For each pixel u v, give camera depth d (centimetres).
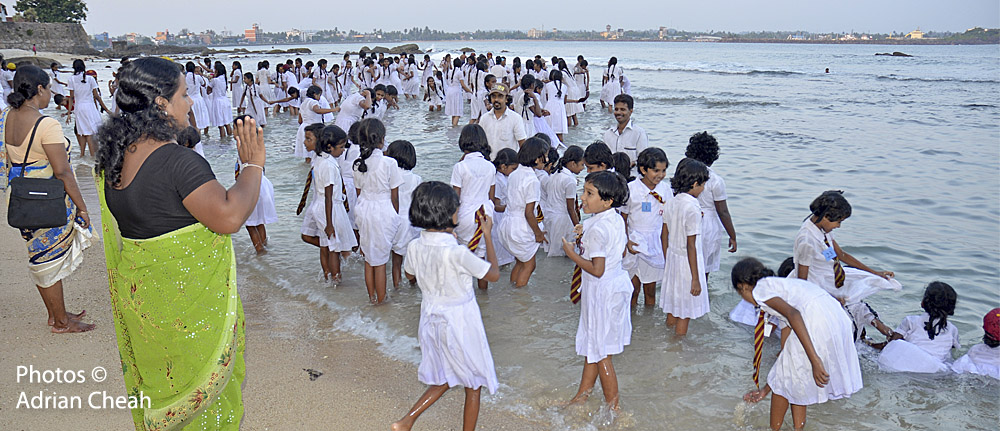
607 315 407
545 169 704
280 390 433
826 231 484
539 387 445
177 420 267
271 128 1686
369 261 582
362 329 538
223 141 1511
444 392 415
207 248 257
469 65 2186
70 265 489
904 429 399
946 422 405
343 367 470
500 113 791
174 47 10556
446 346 365
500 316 566
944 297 470
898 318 550
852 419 411
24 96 453
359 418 400
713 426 400
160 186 242
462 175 605
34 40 8238
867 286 484
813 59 6047
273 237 789
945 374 462
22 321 511
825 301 382
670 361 487
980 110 1931
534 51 9712
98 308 546
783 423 403
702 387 449
